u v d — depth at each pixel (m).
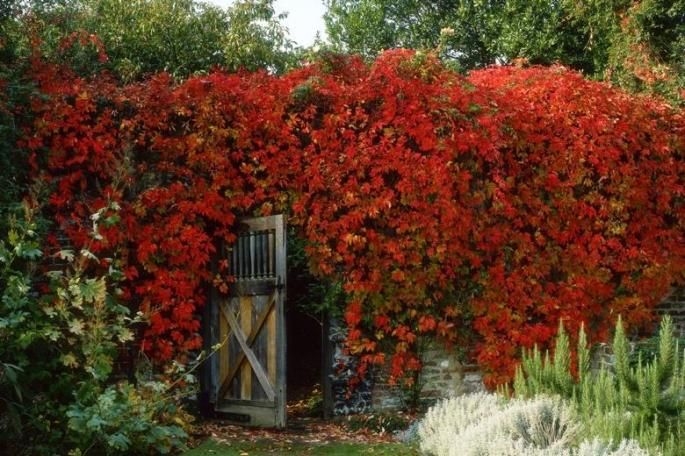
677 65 14.50
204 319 9.17
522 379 6.29
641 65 14.98
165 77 8.98
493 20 19.75
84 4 17.55
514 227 9.40
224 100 8.91
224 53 18.14
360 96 9.02
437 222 8.95
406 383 9.09
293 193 9.02
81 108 8.51
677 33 15.02
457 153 8.97
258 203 9.09
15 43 10.05
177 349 8.73
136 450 6.72
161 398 7.41
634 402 5.09
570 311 9.48
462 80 9.36
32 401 6.50
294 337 13.38
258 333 8.66
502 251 9.30
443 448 5.70
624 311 9.88
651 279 10.02
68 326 6.84
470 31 21.03
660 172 10.20
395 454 7.16
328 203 9.01
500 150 9.34
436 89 9.08
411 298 9.02
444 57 21.20
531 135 9.45
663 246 10.21
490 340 9.19
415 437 7.79
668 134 10.13
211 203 8.79
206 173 8.91
